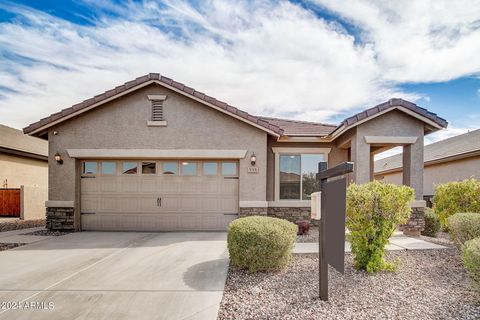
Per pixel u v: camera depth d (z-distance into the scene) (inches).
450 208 386.0
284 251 243.3
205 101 430.6
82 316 166.9
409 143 431.2
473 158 609.0
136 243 353.7
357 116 418.6
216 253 303.9
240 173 440.1
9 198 655.1
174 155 438.0
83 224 447.2
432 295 195.0
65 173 438.9
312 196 198.7
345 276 233.3
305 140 487.5
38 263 269.4
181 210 447.2
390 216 243.8
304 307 177.0
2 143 689.6
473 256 187.2
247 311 171.9
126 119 441.1
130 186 449.1
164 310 173.9
